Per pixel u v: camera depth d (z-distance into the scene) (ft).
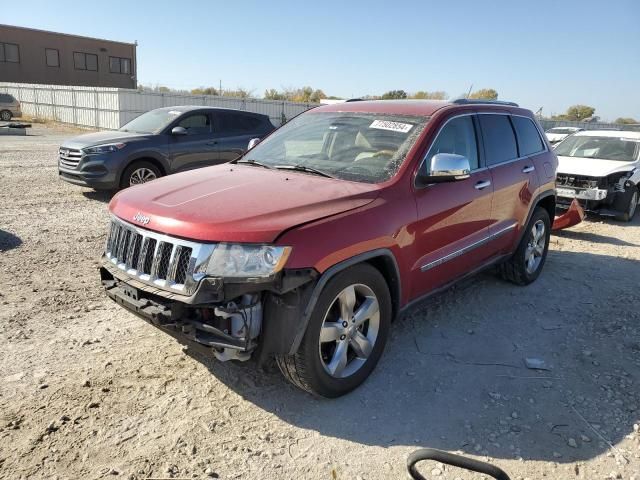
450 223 13.71
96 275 18.28
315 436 10.13
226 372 12.14
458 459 7.19
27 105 125.90
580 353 13.98
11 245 21.31
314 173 13.14
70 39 162.71
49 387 11.26
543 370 13.01
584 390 12.12
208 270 9.58
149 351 12.96
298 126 16.03
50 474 8.82
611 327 15.69
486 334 14.93
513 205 16.94
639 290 19.15
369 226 11.06
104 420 10.27
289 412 10.83
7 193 32.37
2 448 9.35
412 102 15.42
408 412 11.03
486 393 11.87
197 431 10.09
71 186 35.91
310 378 10.51
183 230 9.98
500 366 13.14
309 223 10.17
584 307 17.26
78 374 11.82
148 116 35.91
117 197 12.42
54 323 14.30
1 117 108.88
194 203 10.84
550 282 19.71
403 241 12.04
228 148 35.55
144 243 10.66
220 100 107.86
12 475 8.74
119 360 12.49
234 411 10.77
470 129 15.33
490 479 9.13
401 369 12.76
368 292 11.45
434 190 13.15
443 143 13.92
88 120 104.68
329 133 14.73
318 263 9.93
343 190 11.66
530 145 18.88
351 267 10.83
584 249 25.20
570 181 31.99
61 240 22.41
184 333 9.97
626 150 34.63
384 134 13.82
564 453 9.91
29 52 156.46
